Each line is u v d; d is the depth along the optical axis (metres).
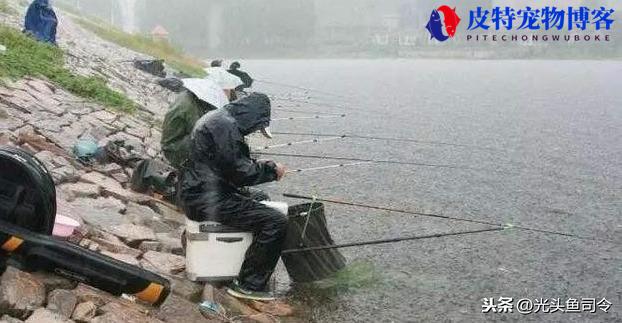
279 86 40.47
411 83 46.44
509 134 21.19
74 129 11.49
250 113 6.58
